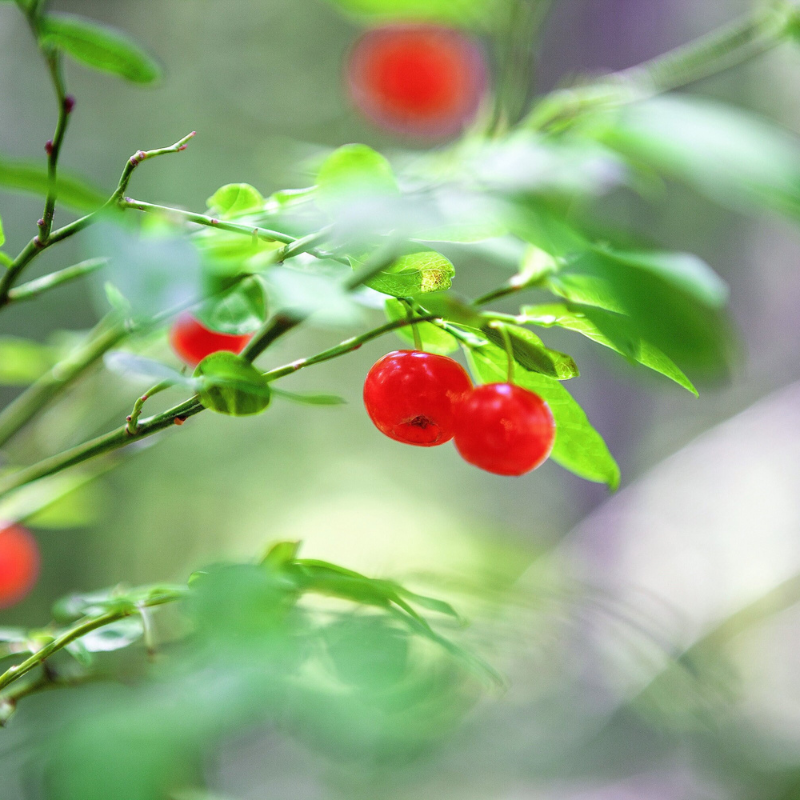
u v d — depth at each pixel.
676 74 0.37
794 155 0.34
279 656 0.30
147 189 1.08
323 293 0.29
